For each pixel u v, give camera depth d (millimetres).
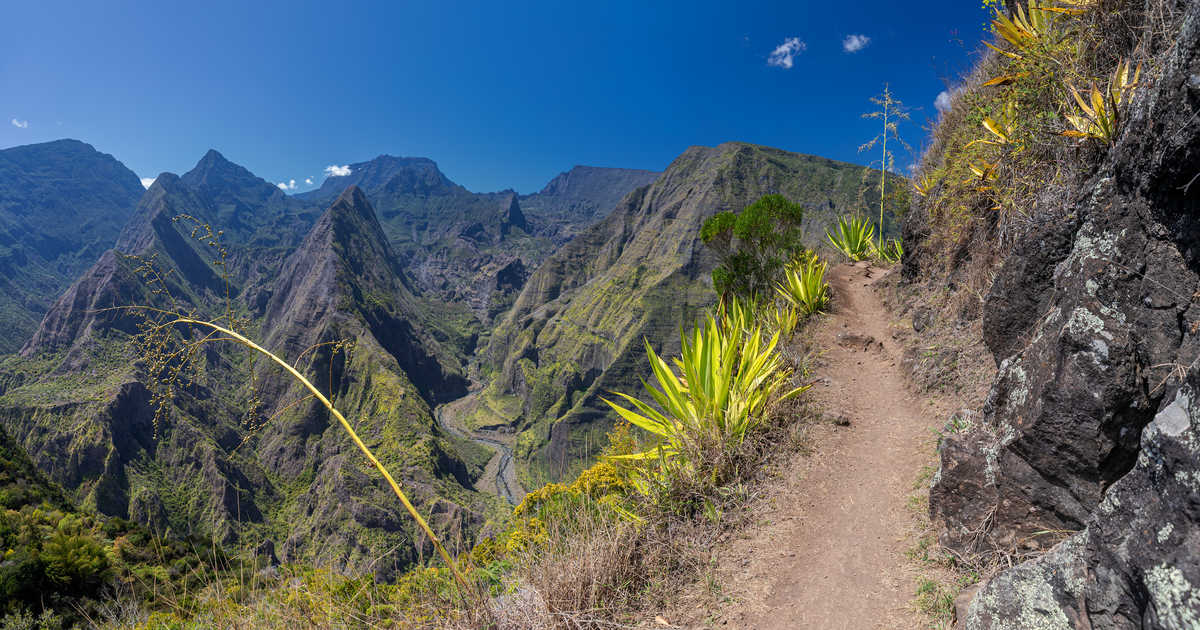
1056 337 2545
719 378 4598
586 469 4969
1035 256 3449
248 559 2492
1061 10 3818
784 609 2775
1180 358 1980
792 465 4289
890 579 2848
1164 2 2621
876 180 13570
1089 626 1515
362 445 1740
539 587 2846
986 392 4070
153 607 2262
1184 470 1244
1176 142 1797
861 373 6289
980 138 5242
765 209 8977
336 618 2326
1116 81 2980
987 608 1959
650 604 2932
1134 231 2168
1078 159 3314
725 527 3643
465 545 2615
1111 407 2143
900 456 4188
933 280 7059
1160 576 1252
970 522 2779
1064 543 1749
